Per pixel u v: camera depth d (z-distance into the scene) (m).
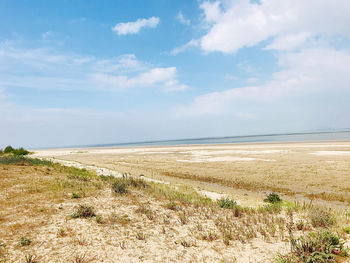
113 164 31.66
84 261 5.27
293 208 10.12
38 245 5.93
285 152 36.50
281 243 6.31
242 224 8.07
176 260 5.49
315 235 6.28
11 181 12.77
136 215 8.72
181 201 11.33
